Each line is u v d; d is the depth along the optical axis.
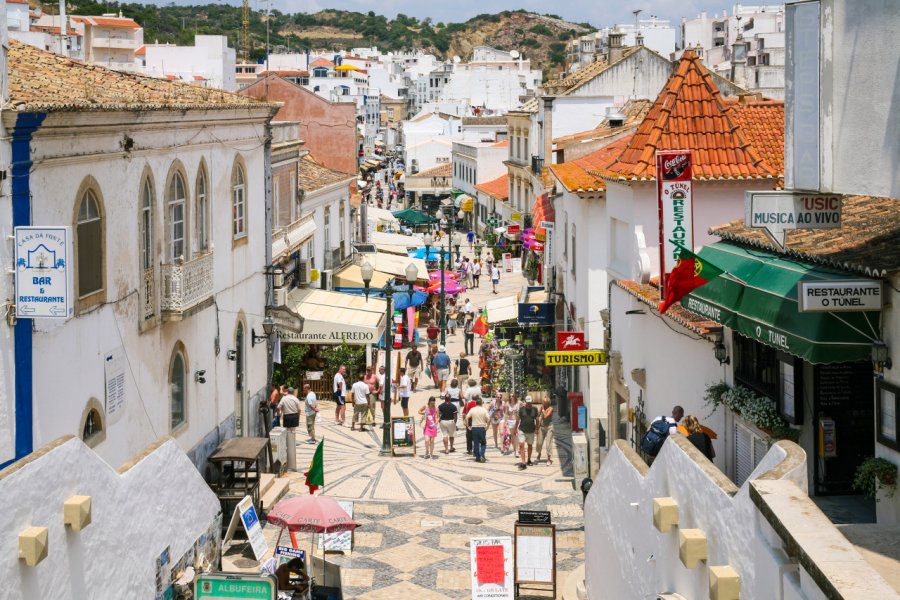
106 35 78.94
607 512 13.48
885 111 9.62
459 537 20.70
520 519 17.17
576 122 51.44
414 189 98.38
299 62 163.50
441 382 36.31
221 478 20.59
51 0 123.44
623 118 38.31
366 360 35.31
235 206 24.92
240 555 18.67
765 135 22.97
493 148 83.69
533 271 56.91
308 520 16.69
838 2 10.19
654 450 14.22
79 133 15.80
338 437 30.12
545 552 17.08
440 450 28.89
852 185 10.13
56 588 10.66
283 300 28.92
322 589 16.36
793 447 7.88
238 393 25.62
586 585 15.88
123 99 17.56
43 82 16.50
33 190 14.41
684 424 15.09
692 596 9.17
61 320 15.25
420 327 50.72
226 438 23.91
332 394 35.00
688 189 16.77
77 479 11.21
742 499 7.83
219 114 22.83
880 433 10.45
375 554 19.66
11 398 13.89
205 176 22.44
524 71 169.12
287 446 25.77
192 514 15.73
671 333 17.45
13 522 9.80
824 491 12.53
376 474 25.72
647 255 20.09
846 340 10.52
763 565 7.34
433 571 18.80
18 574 9.88
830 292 10.38
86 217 16.33
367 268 33.22
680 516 9.54
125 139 17.61
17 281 13.80
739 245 14.48
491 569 16.94
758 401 13.27
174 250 20.75
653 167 21.20
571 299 33.41
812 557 6.27
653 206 21.42
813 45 10.40
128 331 18.00
